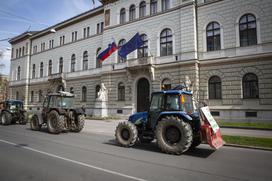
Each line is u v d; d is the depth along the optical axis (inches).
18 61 1979.6
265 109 738.2
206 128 317.7
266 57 755.4
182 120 325.1
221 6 871.7
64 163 261.0
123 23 1155.3
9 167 243.6
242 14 822.5
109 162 269.6
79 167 245.1
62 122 525.3
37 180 202.2
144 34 1077.8
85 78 1366.9
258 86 762.8
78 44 1443.2
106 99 1162.6
